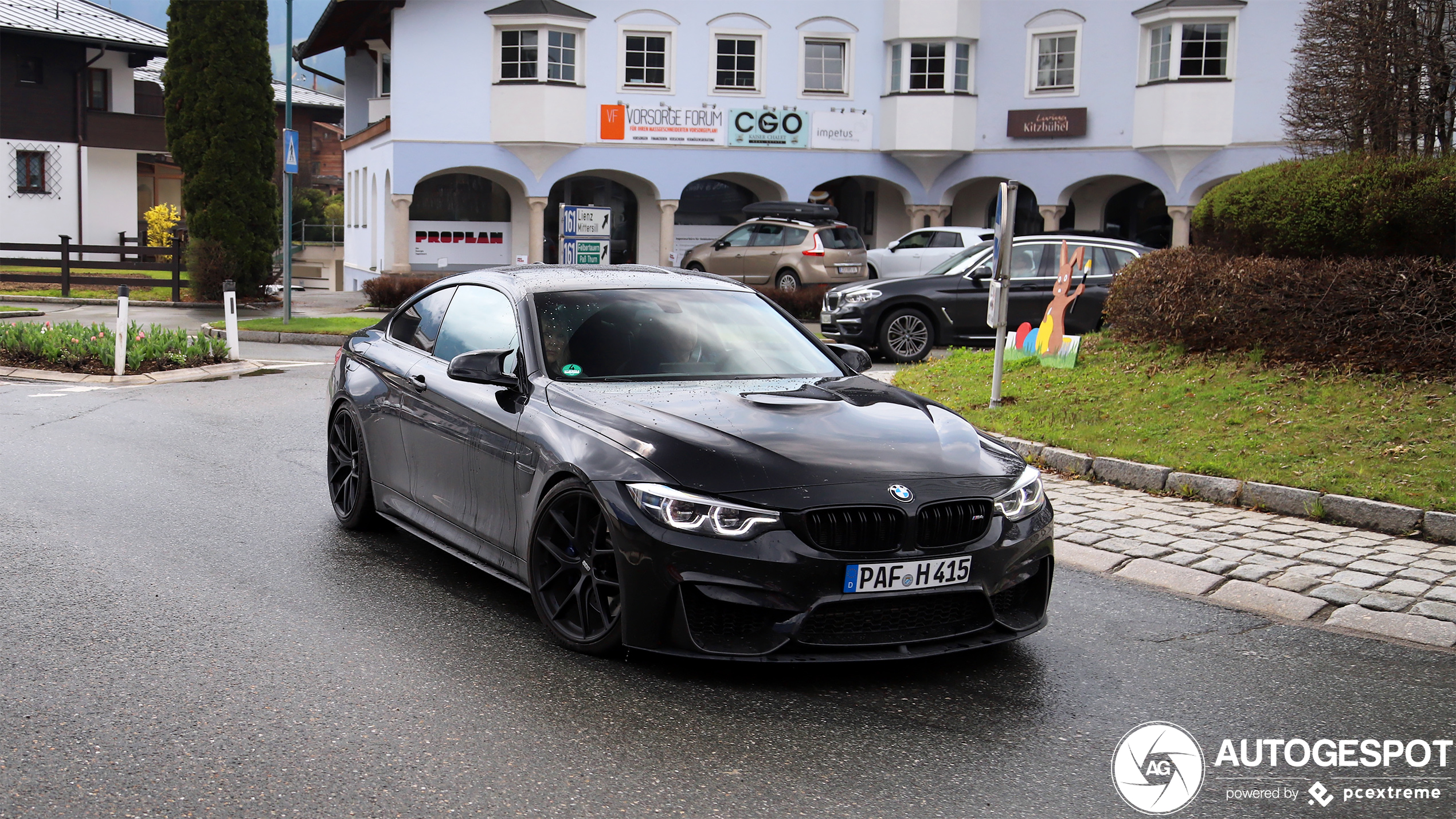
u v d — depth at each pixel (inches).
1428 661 193.2
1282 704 173.6
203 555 237.3
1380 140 423.2
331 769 142.5
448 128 1098.1
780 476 169.9
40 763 142.3
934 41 1143.0
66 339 524.4
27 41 1539.1
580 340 212.2
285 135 770.2
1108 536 267.4
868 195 1263.5
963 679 180.4
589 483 177.3
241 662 178.4
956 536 174.6
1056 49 1127.6
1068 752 154.3
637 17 1117.1
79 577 220.1
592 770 144.3
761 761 148.5
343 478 269.1
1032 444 351.6
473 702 164.7
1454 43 408.2
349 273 1414.9
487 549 209.3
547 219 1205.7
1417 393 337.7
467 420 213.3
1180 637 203.5
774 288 933.8
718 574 165.8
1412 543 260.8
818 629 168.9
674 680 174.7
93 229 1608.0
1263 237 420.5
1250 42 1043.3
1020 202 1224.8
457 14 1085.8
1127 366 422.9
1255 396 359.9
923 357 611.8
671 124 1134.4
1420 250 377.7
